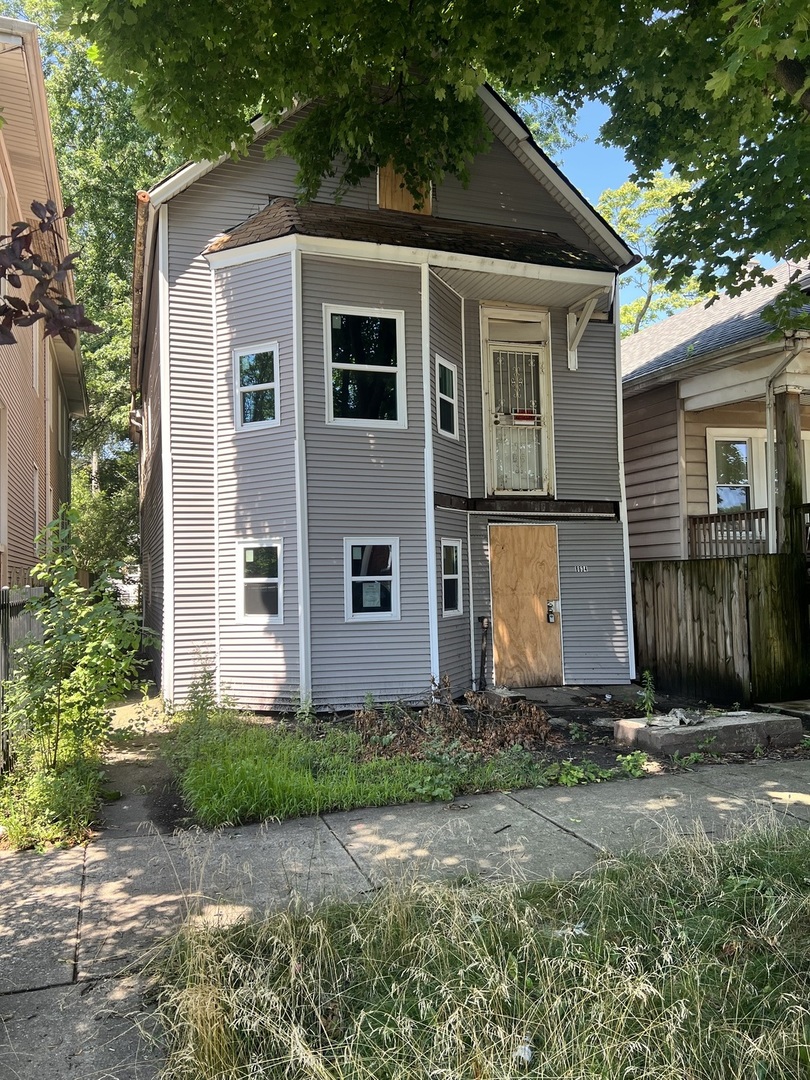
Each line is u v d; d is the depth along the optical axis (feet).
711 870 13.11
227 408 33.40
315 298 32.12
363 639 31.94
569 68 25.45
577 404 39.63
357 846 15.88
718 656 33.53
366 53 19.60
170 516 33.04
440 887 12.11
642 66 22.22
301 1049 8.11
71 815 17.26
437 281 34.88
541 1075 8.00
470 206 37.93
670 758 23.17
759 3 11.98
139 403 62.39
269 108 20.56
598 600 38.91
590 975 9.48
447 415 36.01
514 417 38.68
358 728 25.09
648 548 44.42
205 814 17.66
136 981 10.70
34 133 33.83
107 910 13.06
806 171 23.38
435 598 32.94
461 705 32.48
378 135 23.26
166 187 32.96
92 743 22.49
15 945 11.84
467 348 37.86
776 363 35.27
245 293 33.06
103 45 17.28
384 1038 8.66
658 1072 8.04
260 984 9.45
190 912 12.37
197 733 24.23
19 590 22.43
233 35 17.83
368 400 32.94
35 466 48.06
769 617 32.37
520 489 38.50
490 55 19.62
